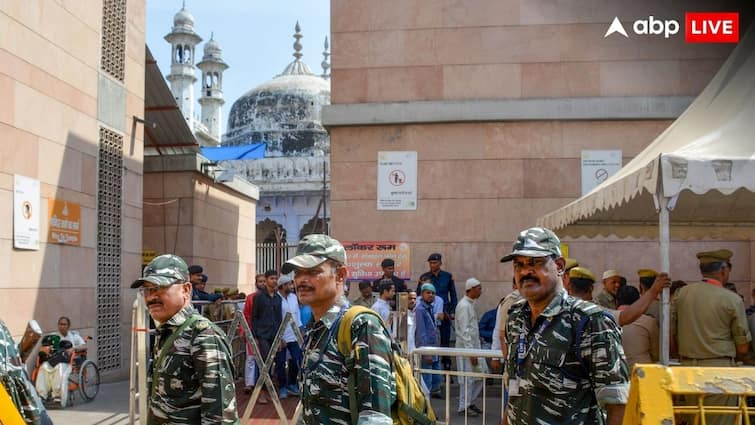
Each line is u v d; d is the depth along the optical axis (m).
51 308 10.21
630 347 5.83
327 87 43.53
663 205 5.20
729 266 5.80
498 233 10.73
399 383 2.84
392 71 11.08
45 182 10.14
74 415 8.60
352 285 10.83
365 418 2.64
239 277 20.61
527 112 10.73
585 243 10.60
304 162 35.91
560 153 10.77
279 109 41.69
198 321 3.54
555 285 3.01
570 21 10.88
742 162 5.08
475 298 8.72
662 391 2.02
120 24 12.66
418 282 10.60
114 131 12.37
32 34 9.84
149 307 3.59
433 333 8.73
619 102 10.62
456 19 11.03
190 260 16.47
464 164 10.88
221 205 18.95
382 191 10.93
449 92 10.95
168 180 16.67
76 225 10.96
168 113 15.85
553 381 2.89
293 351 10.11
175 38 45.84
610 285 7.18
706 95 7.06
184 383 3.47
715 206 7.77
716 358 5.51
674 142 6.38
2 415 2.41
